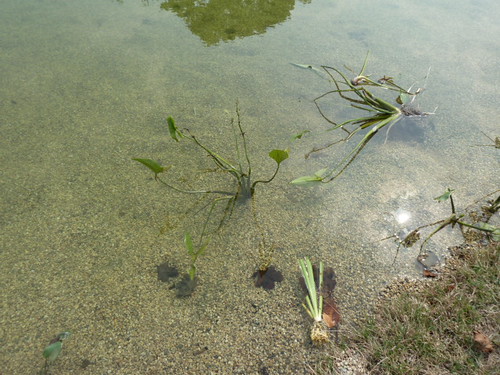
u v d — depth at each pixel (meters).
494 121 1.88
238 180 1.54
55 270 1.33
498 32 2.52
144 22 2.60
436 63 2.24
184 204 1.54
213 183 1.62
